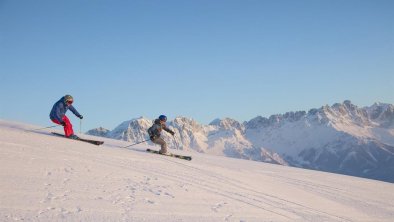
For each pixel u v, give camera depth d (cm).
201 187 1246
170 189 1140
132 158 1526
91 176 1118
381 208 1548
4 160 1094
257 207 1153
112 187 1055
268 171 2033
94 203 912
